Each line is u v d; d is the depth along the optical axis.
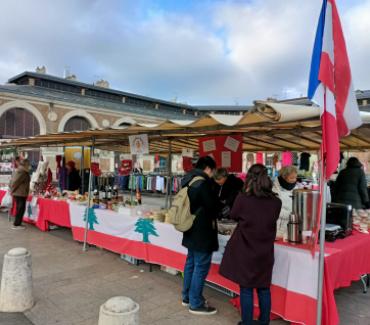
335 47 2.63
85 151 8.89
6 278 3.41
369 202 5.36
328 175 2.58
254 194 2.83
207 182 3.31
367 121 2.89
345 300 3.84
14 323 3.15
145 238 4.60
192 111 40.59
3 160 11.65
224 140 5.01
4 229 7.32
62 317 3.29
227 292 3.84
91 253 5.50
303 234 3.23
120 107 29.64
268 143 5.80
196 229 3.29
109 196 6.69
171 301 3.68
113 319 2.10
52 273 4.53
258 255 2.75
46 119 23.62
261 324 2.85
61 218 6.51
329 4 2.60
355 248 3.35
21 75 28.16
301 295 2.89
